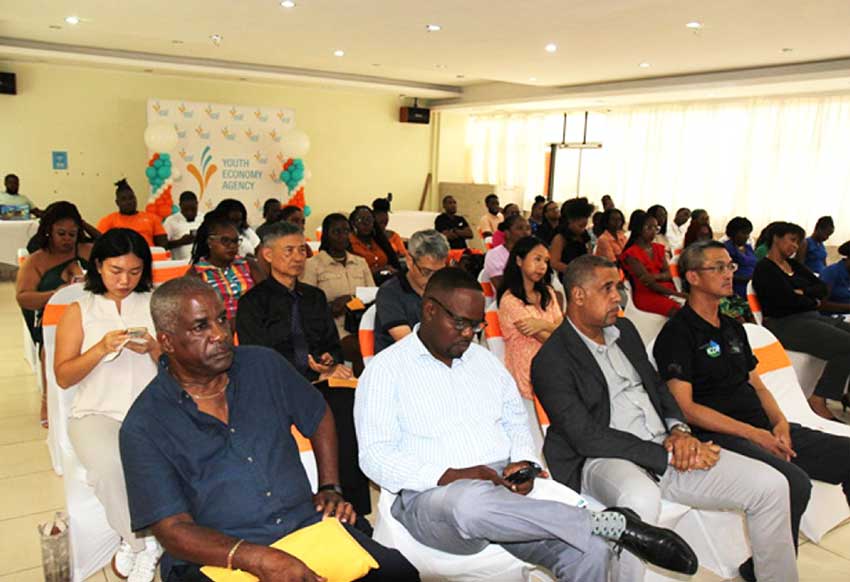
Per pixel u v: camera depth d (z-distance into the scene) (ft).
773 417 9.01
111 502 7.36
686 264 8.66
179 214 24.94
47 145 31.86
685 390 8.45
